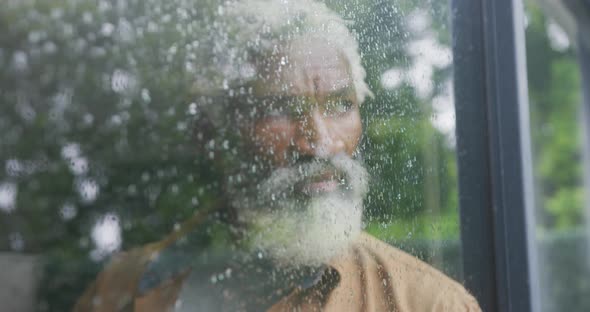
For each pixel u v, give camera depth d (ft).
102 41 1.71
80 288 1.57
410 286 2.89
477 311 3.26
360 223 2.68
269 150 2.24
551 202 24.67
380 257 2.76
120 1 1.78
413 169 3.15
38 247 1.49
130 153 1.74
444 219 3.31
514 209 3.50
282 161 2.29
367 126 2.82
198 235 1.94
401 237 2.98
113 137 1.71
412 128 3.20
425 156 3.27
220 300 2.00
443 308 3.01
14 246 1.45
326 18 2.65
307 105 2.45
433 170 3.31
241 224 2.11
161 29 1.91
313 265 2.38
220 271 2.00
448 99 3.47
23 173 1.48
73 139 1.59
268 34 2.32
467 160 3.47
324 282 2.42
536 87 22.72
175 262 1.86
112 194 1.68
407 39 3.26
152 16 1.88
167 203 1.86
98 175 1.65
